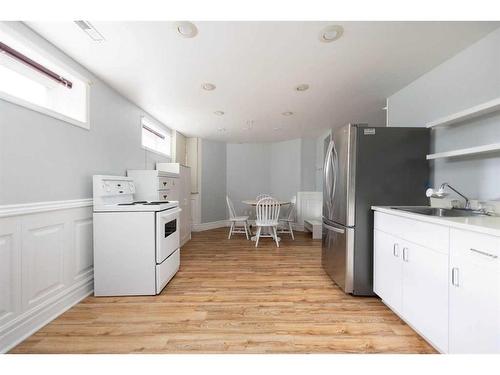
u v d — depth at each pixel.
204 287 2.25
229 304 1.92
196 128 4.35
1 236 1.35
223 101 2.94
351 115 3.53
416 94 2.33
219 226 5.66
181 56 1.91
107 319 1.69
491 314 0.99
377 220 1.96
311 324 1.64
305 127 4.25
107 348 1.38
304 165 5.27
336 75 2.24
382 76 2.26
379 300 2.01
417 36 1.64
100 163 2.32
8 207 1.38
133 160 3.01
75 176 1.96
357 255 2.09
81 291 1.99
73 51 1.82
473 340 1.07
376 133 2.09
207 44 1.75
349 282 2.10
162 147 4.17
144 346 1.40
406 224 1.57
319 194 5.15
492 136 1.60
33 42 1.57
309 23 1.51
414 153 2.10
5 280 1.37
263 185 5.94
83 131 2.06
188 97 2.81
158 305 1.89
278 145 5.76
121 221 2.04
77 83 2.06
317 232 4.44
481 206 1.59
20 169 1.47
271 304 1.92
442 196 1.73
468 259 1.10
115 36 1.64
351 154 2.11
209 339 1.47
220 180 5.68
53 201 1.72
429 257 1.35
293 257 3.26
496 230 0.95
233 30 1.58
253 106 3.12
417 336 1.50
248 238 4.47
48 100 2.00
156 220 2.08
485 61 1.65
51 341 1.44
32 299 1.54
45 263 1.64
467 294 1.11
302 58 1.94
